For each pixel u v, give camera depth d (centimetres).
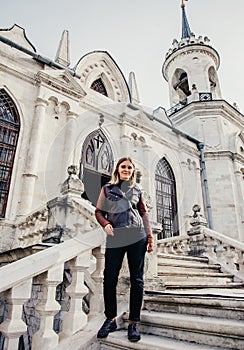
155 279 444
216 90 2469
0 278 296
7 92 1130
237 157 1934
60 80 1274
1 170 1039
